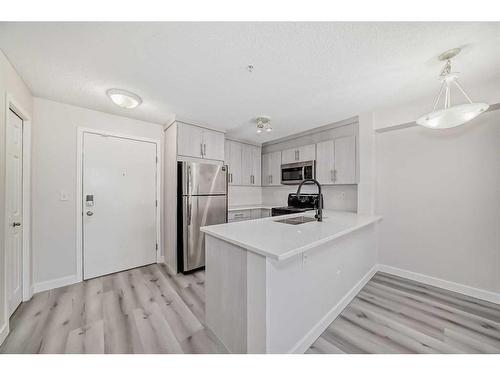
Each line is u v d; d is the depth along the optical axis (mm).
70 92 2236
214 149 3447
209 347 1561
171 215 3082
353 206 3346
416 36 1420
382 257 2936
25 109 2064
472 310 2016
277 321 1331
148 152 3223
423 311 2006
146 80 1984
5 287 1621
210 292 1756
